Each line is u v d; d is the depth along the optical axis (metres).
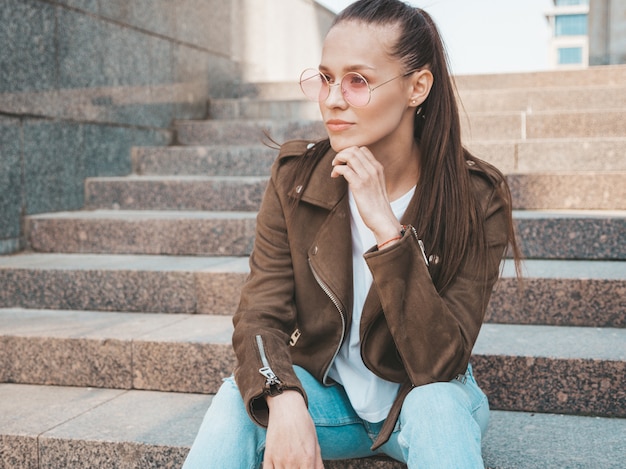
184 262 3.41
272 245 1.77
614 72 5.70
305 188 1.74
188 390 2.60
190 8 5.98
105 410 2.40
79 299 3.22
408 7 1.64
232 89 6.80
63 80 4.25
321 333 1.73
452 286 1.68
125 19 4.95
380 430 1.73
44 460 2.16
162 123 5.49
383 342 1.66
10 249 3.79
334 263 1.70
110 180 4.39
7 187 3.77
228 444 1.54
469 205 1.67
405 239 1.55
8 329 2.82
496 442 2.07
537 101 5.36
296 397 1.53
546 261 3.25
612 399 2.31
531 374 2.36
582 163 4.33
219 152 4.87
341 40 1.58
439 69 1.68
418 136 1.77
